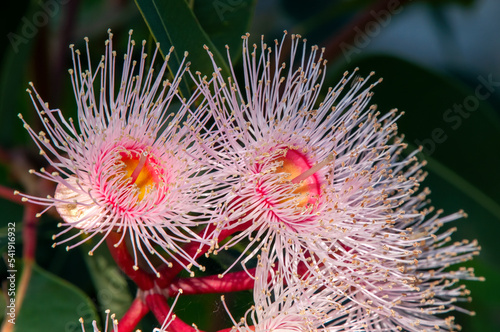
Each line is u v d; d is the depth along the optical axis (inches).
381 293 9.1
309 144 9.1
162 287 8.5
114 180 8.4
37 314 8.7
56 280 8.8
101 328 8.8
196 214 8.6
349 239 8.7
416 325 9.1
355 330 8.6
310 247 8.6
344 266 8.7
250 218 8.5
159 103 8.5
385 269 8.7
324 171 9.0
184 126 8.5
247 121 8.8
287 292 8.5
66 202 8.1
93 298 9.3
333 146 9.0
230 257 9.0
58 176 8.2
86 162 8.4
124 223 8.3
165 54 8.8
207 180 8.4
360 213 8.8
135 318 8.4
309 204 9.0
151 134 8.6
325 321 8.5
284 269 8.5
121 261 8.4
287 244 8.6
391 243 8.9
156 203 8.5
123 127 8.5
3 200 9.3
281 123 8.9
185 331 8.4
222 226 8.3
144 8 8.7
